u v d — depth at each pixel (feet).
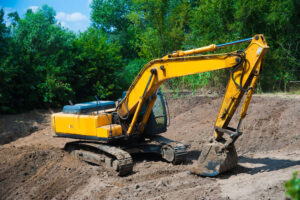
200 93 51.52
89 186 19.90
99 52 56.80
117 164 21.89
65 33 54.49
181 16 55.11
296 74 52.11
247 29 50.80
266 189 15.94
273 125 33.86
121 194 18.12
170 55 21.11
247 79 18.38
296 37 51.72
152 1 53.47
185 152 24.09
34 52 49.37
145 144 26.48
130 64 71.67
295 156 24.13
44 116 45.70
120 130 23.88
